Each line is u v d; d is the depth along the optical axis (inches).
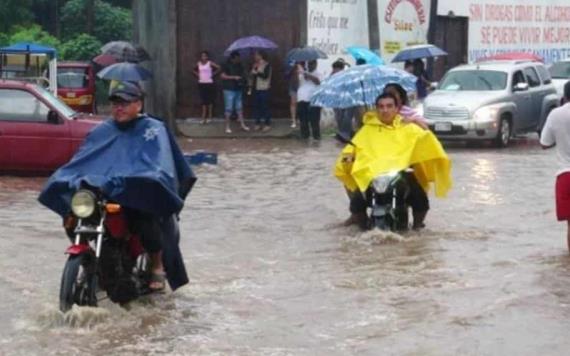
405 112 752.3
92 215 497.4
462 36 1993.1
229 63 1576.0
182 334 485.4
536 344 465.1
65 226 512.1
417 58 1585.9
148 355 452.8
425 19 1881.2
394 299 545.6
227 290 568.7
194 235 733.9
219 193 944.9
